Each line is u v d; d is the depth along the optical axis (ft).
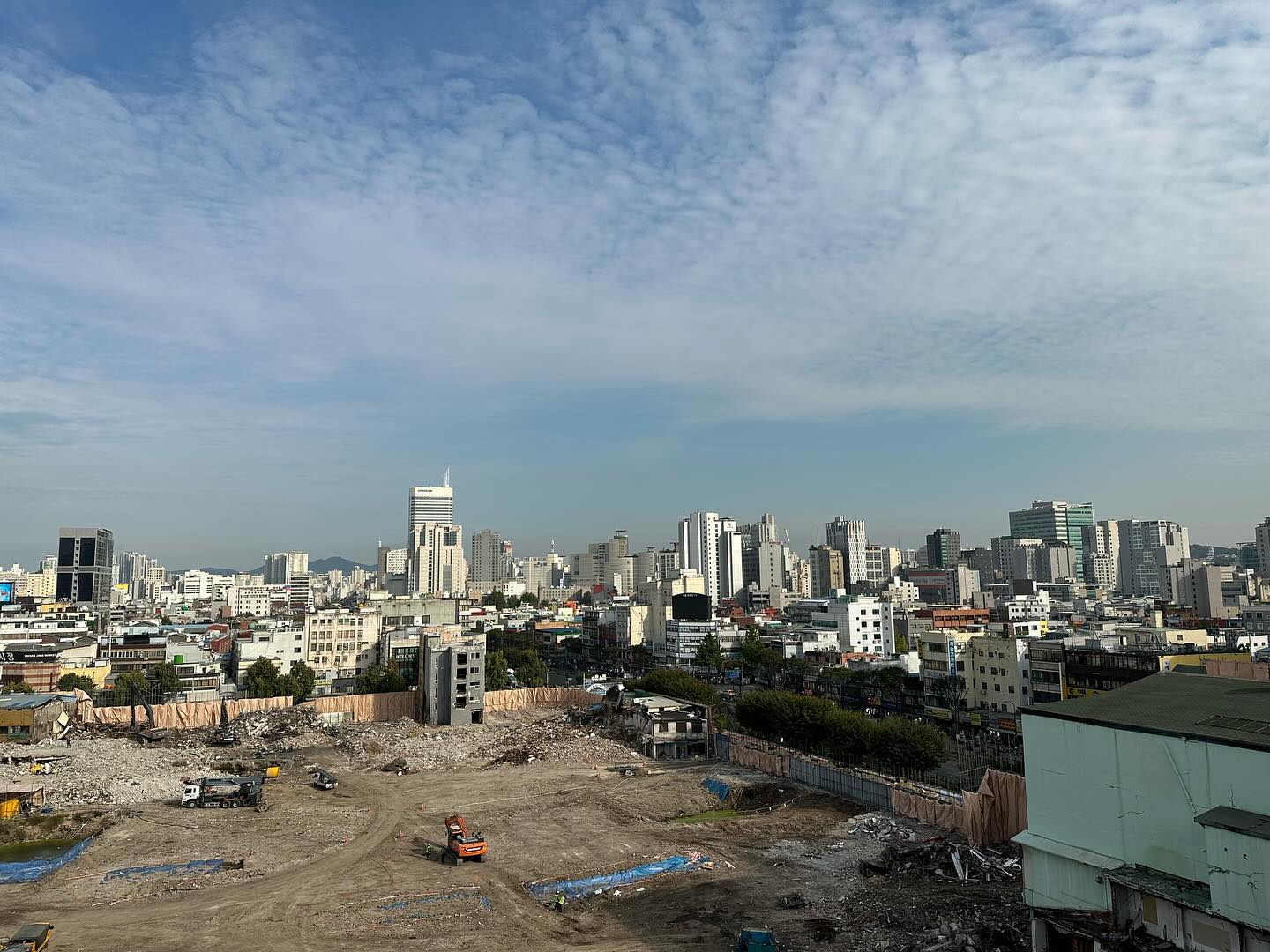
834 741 302.04
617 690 462.19
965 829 211.61
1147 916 126.82
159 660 601.21
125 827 238.27
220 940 157.17
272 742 387.75
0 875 195.11
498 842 225.15
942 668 483.92
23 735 352.08
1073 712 146.92
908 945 143.13
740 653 655.35
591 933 160.15
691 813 263.70
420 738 396.78
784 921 162.81
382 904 176.55
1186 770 128.36
